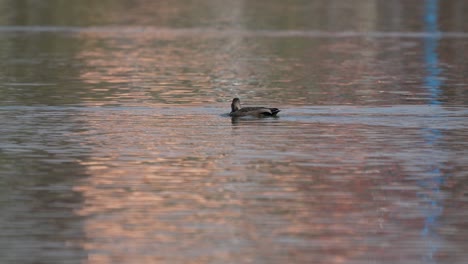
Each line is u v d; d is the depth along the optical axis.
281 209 45.44
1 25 155.75
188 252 39.72
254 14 178.62
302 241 41.03
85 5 192.00
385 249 40.06
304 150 57.84
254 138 61.38
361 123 66.88
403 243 40.81
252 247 40.31
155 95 81.50
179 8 190.00
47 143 59.72
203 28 154.62
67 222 43.38
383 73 99.88
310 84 90.31
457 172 52.50
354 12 183.75
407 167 53.66
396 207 45.81
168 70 101.06
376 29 154.62
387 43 133.38
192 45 129.25
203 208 45.53
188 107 74.31
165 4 197.25
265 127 65.25
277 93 83.69
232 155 56.44
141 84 88.94
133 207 45.66
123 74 96.88
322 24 162.62
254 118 68.62
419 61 111.81
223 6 193.12
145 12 182.50
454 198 47.34
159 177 51.28
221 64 107.44
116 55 116.25
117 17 172.25
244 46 128.62
